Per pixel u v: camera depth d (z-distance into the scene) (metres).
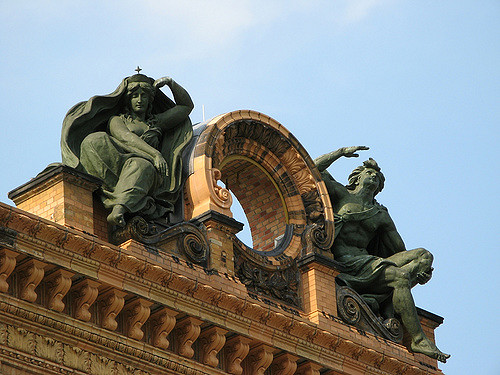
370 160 90.56
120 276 74.06
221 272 79.31
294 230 85.38
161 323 75.44
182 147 81.56
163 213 79.56
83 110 80.38
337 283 86.31
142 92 81.69
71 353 72.25
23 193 77.56
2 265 70.62
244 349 78.06
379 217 89.56
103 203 77.56
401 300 86.75
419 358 86.69
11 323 70.69
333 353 81.88
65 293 72.31
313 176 86.75
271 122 85.69
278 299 82.56
